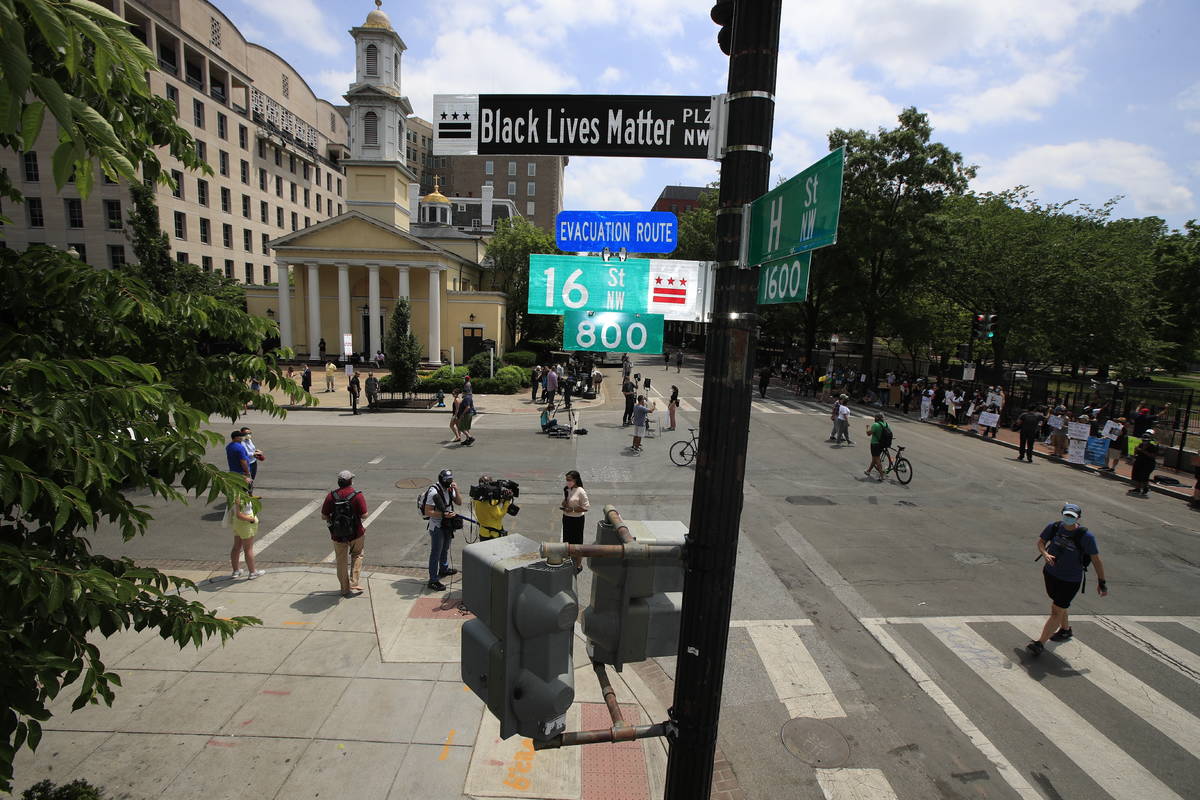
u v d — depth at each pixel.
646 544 2.17
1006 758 5.17
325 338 42.69
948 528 11.12
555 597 2.00
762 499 12.65
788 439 19.45
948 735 5.45
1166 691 6.19
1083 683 6.29
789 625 7.33
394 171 42.16
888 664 6.56
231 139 46.59
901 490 13.78
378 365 39.28
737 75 2.08
